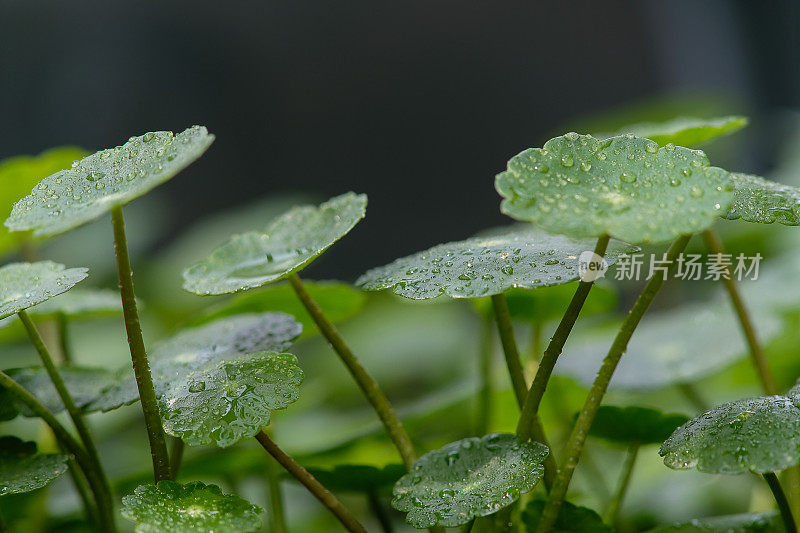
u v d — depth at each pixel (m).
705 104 1.08
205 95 1.70
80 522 0.53
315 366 0.93
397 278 0.47
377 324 1.03
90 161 0.47
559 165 0.46
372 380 0.48
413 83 1.80
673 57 1.65
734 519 0.49
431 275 0.47
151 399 0.46
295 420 0.77
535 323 0.54
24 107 1.56
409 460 0.48
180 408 0.47
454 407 0.56
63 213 0.45
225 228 1.14
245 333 0.50
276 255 0.49
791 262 0.69
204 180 1.73
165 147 0.46
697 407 0.55
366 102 1.79
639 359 0.55
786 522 0.47
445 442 0.56
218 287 0.48
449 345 0.98
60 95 1.58
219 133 1.73
